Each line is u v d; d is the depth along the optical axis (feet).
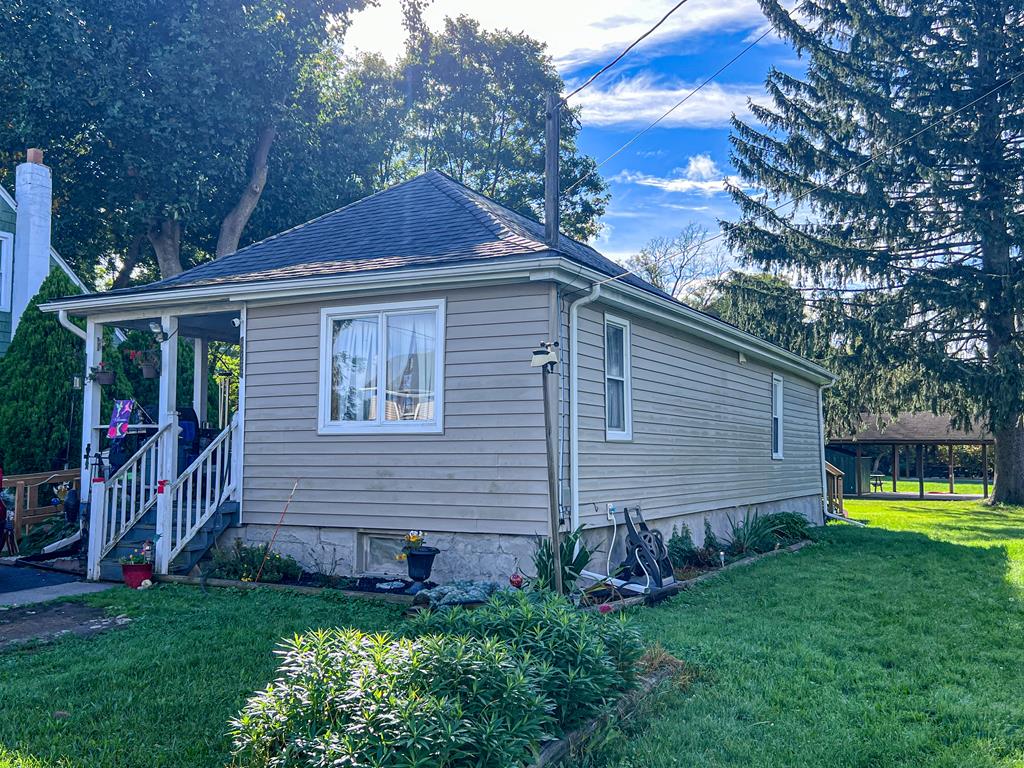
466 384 28.45
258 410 31.73
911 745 15.07
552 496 21.99
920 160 78.02
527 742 12.21
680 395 38.55
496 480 27.78
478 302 28.48
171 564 30.32
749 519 46.42
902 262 83.20
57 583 29.89
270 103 66.33
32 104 58.23
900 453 169.68
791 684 18.49
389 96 107.45
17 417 42.45
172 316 33.32
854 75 84.43
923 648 21.76
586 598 26.66
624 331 33.50
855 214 83.25
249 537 31.63
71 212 70.44
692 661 19.84
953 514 74.69
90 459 35.12
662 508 35.94
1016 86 75.20
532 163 113.09
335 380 30.81
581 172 113.91
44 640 21.57
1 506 33.30
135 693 17.08
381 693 11.90
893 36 81.10
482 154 111.96
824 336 86.53
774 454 53.16
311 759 11.31
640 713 16.10
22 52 57.16
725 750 14.74
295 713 12.25
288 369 31.32
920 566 36.70
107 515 31.83
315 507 30.48
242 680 17.97
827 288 87.81
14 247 51.83
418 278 28.22
